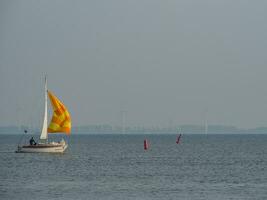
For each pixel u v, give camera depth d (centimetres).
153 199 13850
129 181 17325
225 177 18562
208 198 13975
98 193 14738
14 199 13825
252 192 14962
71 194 14562
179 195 14438
